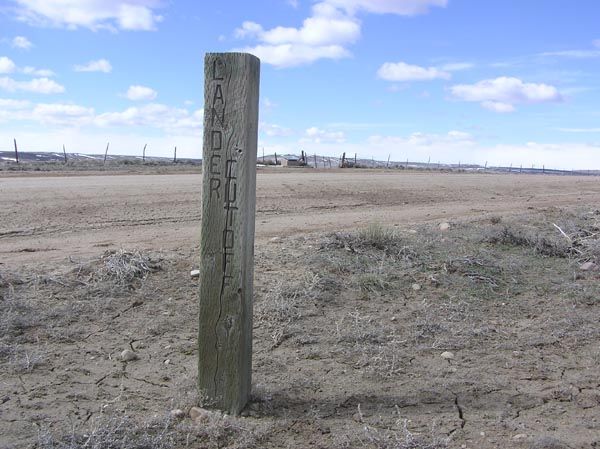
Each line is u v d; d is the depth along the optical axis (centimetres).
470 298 356
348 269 384
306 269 382
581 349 296
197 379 235
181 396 235
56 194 751
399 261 404
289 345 293
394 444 206
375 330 306
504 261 411
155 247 455
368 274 374
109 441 201
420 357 284
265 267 386
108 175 1117
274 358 278
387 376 262
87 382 253
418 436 211
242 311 219
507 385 256
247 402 233
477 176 1454
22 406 230
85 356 277
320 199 839
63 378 254
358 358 280
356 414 228
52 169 1423
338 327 309
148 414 225
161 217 638
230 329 220
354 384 255
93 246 468
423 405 238
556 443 209
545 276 394
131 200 732
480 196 989
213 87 211
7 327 295
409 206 819
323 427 218
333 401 239
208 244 218
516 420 228
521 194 1046
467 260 401
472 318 331
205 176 215
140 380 255
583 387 256
